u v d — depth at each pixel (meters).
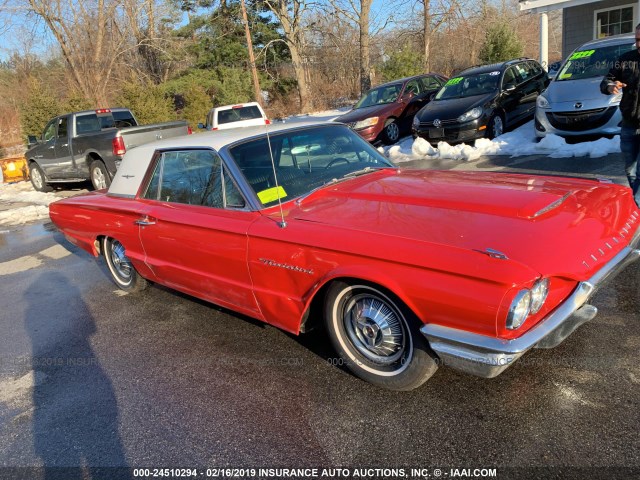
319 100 33.22
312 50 35.06
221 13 32.84
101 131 11.56
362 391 3.04
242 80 31.64
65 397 3.45
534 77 11.82
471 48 31.94
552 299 2.49
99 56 32.50
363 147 4.31
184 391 3.32
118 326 4.49
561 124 8.37
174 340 4.06
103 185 11.69
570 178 3.50
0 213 10.62
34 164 13.59
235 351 3.74
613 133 7.96
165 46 34.75
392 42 33.53
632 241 3.09
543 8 15.21
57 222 5.59
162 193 4.23
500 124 10.46
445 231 2.68
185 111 25.88
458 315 2.42
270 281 3.25
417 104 12.66
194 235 3.69
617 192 3.27
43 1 29.70
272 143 3.81
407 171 3.94
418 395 2.93
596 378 2.86
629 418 2.52
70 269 6.46
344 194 3.43
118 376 3.63
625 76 5.05
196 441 2.81
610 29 15.48
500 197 3.02
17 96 37.56
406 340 2.78
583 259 2.56
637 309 3.53
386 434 2.66
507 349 2.31
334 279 2.90
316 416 2.88
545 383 2.87
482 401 2.80
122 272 5.17
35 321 4.88
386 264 2.64
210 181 3.73
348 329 3.05
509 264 2.34
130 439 2.91
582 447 2.39
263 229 3.21
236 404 3.10
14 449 2.97
